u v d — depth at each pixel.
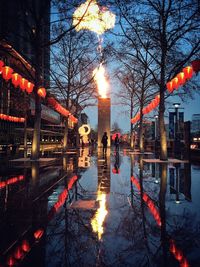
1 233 4.29
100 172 12.53
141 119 28.53
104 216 5.24
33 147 17.27
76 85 30.98
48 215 5.31
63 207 5.95
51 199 6.77
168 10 16.02
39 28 15.92
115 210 5.71
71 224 4.73
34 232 4.34
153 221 4.91
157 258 3.37
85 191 7.88
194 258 3.38
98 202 6.46
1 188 8.25
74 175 11.45
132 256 3.44
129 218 5.09
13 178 10.34
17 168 13.64
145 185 8.98
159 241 3.94
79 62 26.86
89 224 4.73
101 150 37.28
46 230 4.43
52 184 9.07
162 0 16.17
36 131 17.20
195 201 6.60
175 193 7.62
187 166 15.17
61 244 3.84
